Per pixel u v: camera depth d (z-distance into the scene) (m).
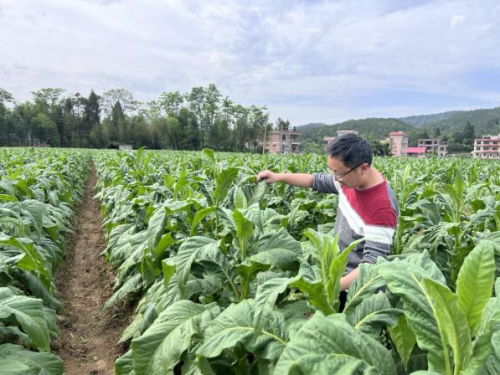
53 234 4.48
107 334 4.24
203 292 2.48
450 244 3.33
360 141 2.48
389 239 2.46
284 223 2.82
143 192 5.02
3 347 2.39
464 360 1.09
